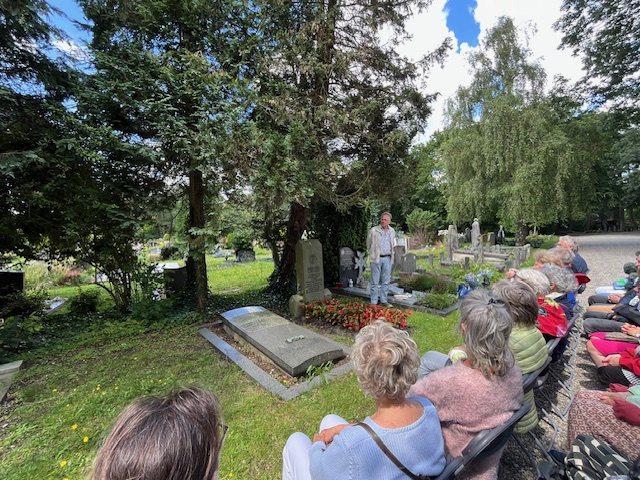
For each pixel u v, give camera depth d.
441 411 1.47
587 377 3.44
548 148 14.27
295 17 5.46
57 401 3.06
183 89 5.00
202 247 5.34
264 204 4.93
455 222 17.53
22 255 5.41
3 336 4.12
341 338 4.77
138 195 5.23
